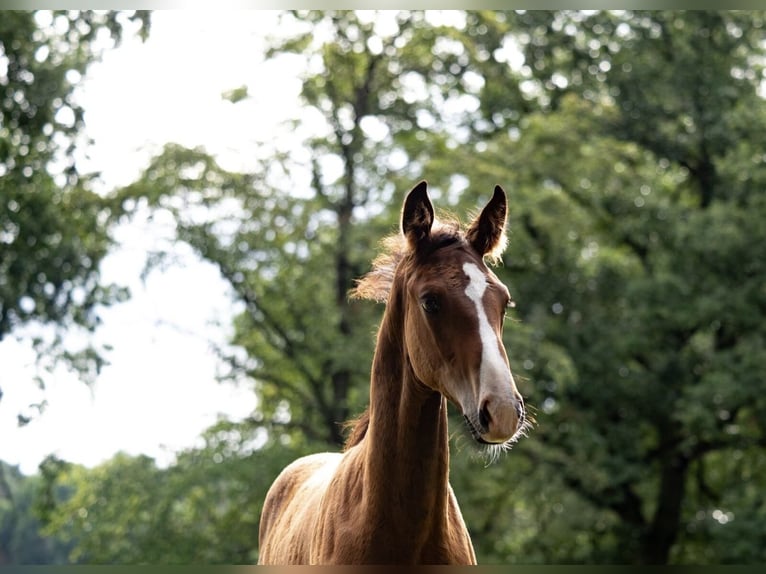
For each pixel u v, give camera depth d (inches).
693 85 805.2
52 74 533.0
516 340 623.5
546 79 881.5
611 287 756.0
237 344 701.3
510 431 139.4
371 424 166.6
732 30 810.2
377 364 167.5
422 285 155.1
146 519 661.3
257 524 666.2
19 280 556.7
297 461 256.5
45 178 578.2
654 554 783.7
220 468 641.6
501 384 141.9
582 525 718.5
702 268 746.2
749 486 813.9
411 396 159.6
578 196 767.7
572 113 760.3
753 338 712.4
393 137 715.4
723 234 708.7
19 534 776.9
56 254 565.9
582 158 725.3
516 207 681.0
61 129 557.0
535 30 857.5
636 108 839.7
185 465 655.8
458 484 636.1
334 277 686.5
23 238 555.8
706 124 818.2
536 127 734.5
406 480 159.6
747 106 798.5
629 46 831.7
